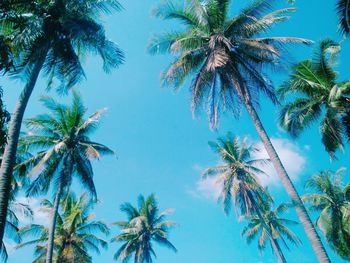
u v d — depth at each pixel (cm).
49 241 1761
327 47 1820
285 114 1942
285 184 1282
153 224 3728
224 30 1694
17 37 1197
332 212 3238
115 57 1483
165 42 1820
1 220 812
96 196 2191
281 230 3644
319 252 1105
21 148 2250
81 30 1379
